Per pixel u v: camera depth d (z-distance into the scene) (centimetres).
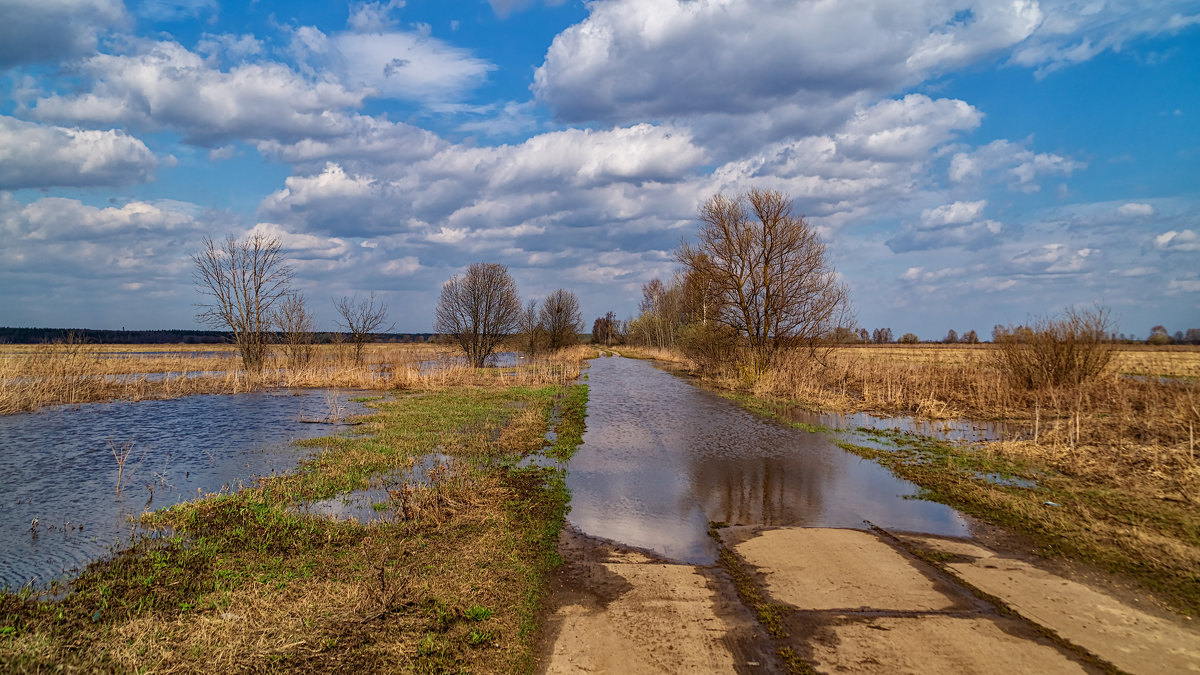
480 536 852
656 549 842
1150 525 901
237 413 2122
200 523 894
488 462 1338
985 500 1052
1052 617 624
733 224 2947
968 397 2359
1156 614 630
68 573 718
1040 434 1616
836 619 621
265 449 1478
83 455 1419
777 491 1152
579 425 1866
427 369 3647
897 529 930
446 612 611
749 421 1994
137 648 520
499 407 2200
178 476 1221
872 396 2469
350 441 1562
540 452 1472
